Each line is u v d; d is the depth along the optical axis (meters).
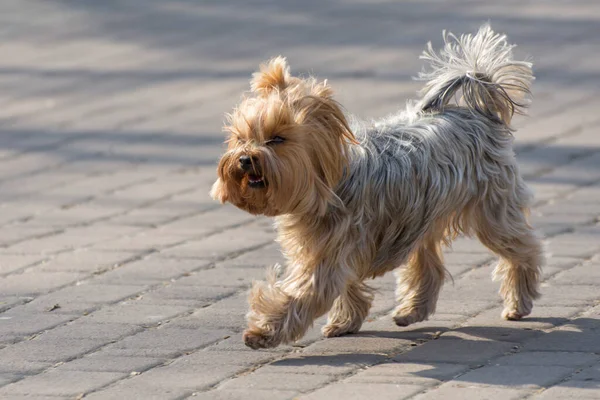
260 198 8.27
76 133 16.53
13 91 19.03
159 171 14.72
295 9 24.92
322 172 8.36
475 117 9.16
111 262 11.27
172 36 22.72
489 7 24.08
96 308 9.91
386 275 10.71
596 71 18.70
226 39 22.20
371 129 8.95
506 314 9.41
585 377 7.91
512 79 9.42
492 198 9.13
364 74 18.94
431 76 9.55
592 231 11.80
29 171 14.82
